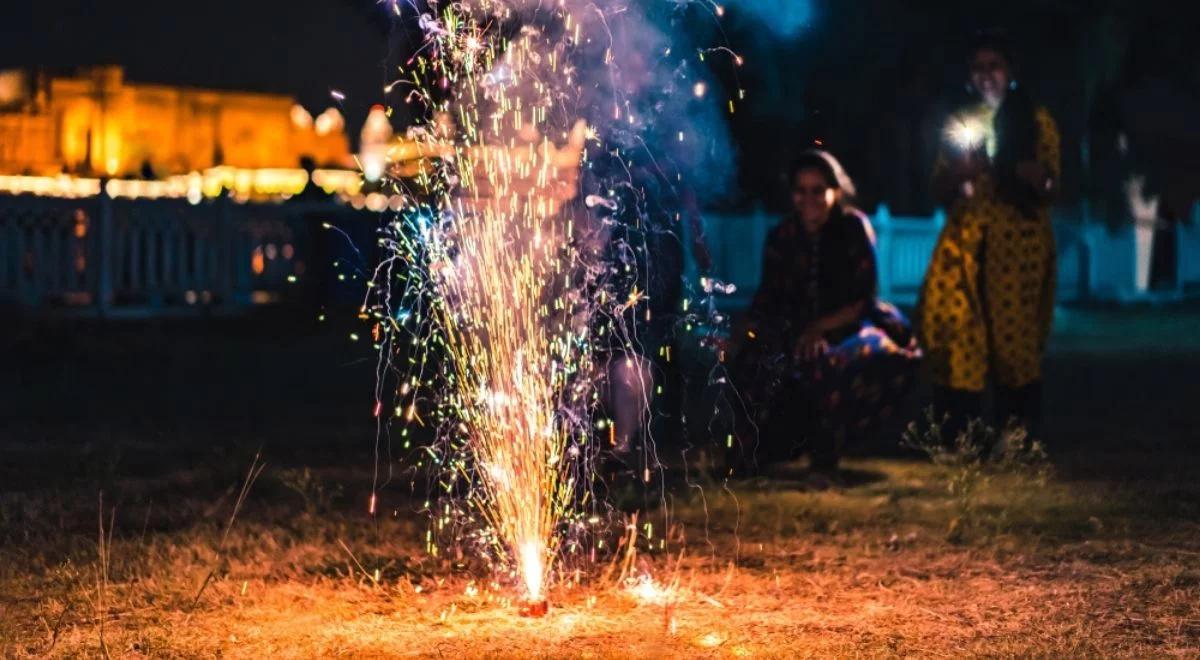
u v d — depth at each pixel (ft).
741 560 18.88
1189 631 15.43
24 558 18.37
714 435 27.32
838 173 25.30
